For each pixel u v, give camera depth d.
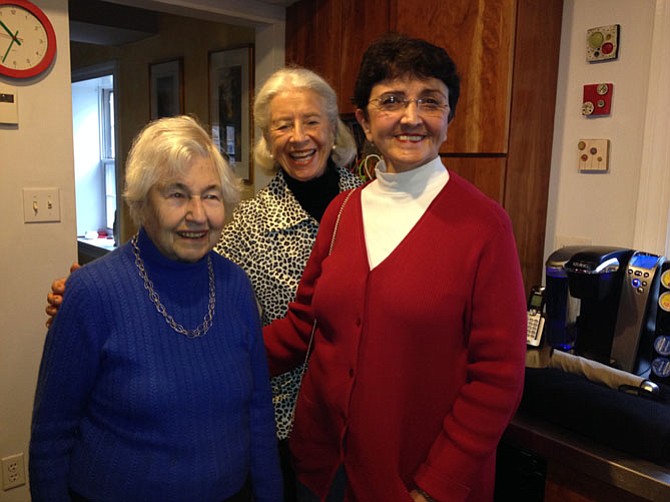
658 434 1.13
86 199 4.86
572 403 1.27
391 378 1.05
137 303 1.02
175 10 2.46
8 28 1.93
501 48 1.74
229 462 1.09
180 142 0.99
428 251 1.03
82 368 1.00
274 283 1.48
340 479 1.20
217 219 1.03
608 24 1.75
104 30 3.62
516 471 1.37
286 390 1.49
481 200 1.06
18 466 2.16
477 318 1.01
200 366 1.05
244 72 2.97
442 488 0.99
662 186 1.67
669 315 1.39
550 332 1.59
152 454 1.01
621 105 1.74
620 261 1.46
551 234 1.95
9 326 2.08
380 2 2.14
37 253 2.10
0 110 1.96
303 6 2.54
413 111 1.04
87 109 4.79
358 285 1.10
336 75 2.40
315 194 1.54
